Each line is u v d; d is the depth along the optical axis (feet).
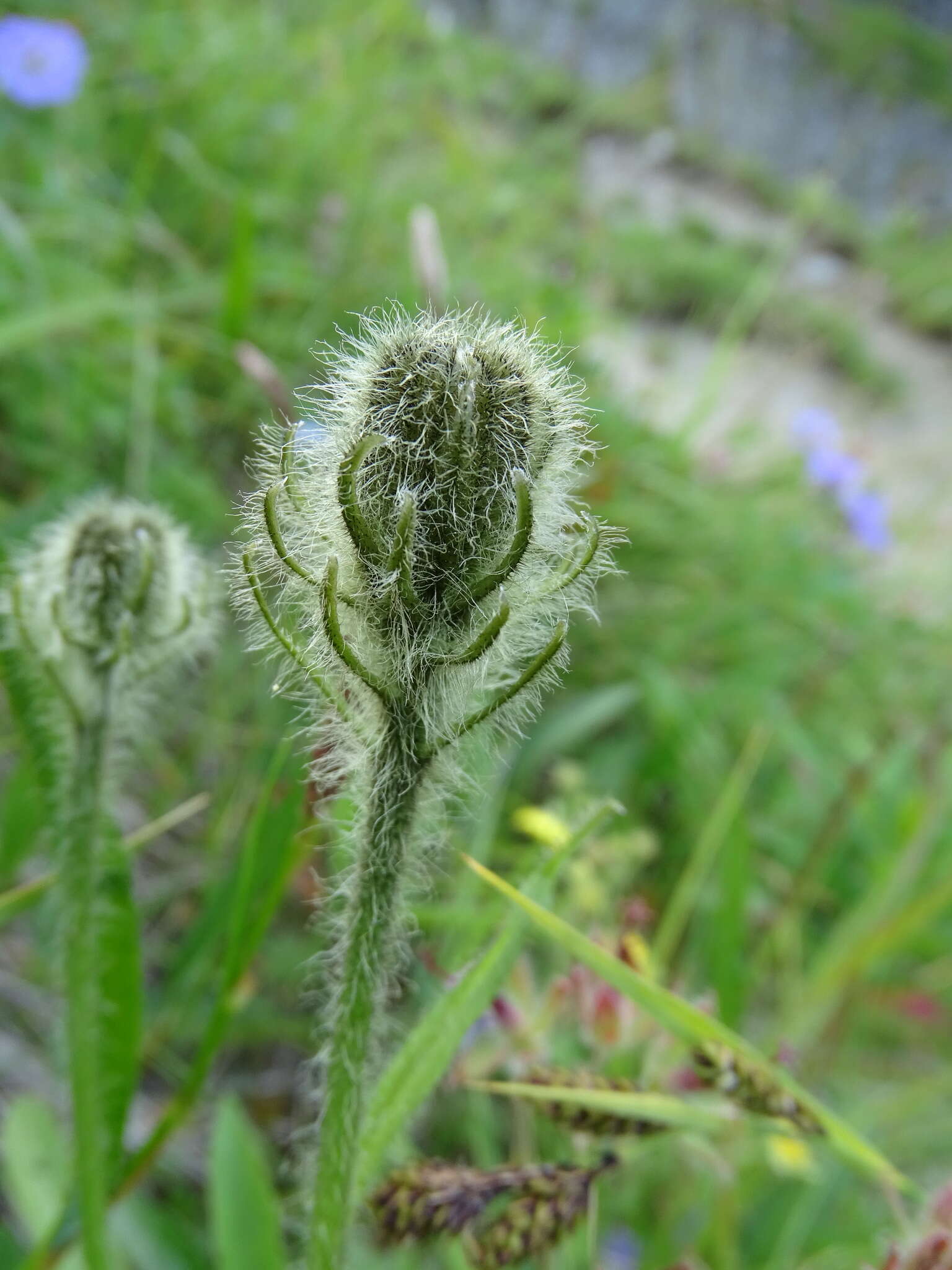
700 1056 0.34
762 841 0.75
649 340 1.57
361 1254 0.44
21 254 0.69
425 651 0.25
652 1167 0.52
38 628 0.31
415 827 0.27
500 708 0.25
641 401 1.12
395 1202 0.32
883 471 1.36
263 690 0.63
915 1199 0.53
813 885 0.65
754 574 0.97
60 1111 0.49
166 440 0.76
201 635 0.34
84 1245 0.31
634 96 2.05
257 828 0.36
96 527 0.32
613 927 0.51
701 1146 0.38
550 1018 0.40
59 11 0.98
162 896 0.59
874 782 0.75
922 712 0.95
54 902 0.37
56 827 0.34
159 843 0.61
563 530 0.28
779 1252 0.52
